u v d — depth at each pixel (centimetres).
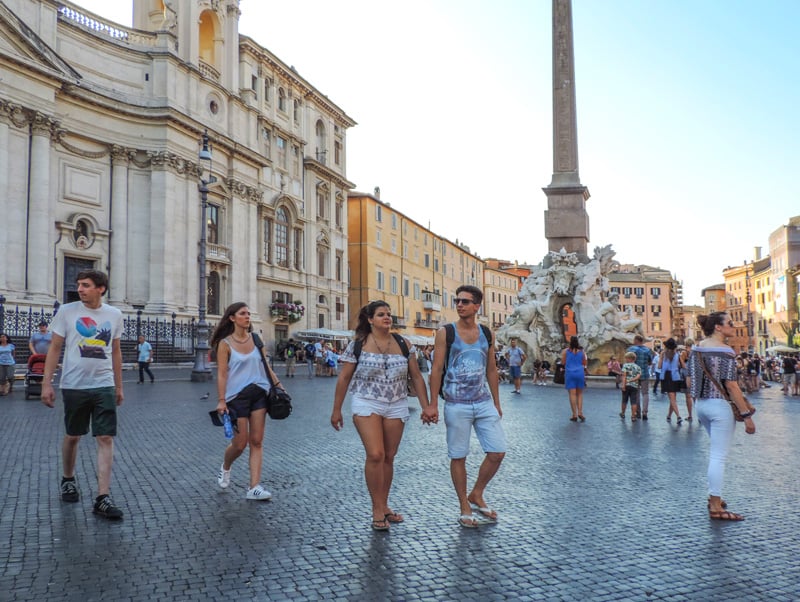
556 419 1374
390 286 6519
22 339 2600
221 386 651
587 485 724
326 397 1947
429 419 571
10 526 548
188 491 680
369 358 570
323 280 5475
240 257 4362
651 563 470
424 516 593
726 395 613
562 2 2758
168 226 3766
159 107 3728
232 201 4297
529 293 2745
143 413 1399
